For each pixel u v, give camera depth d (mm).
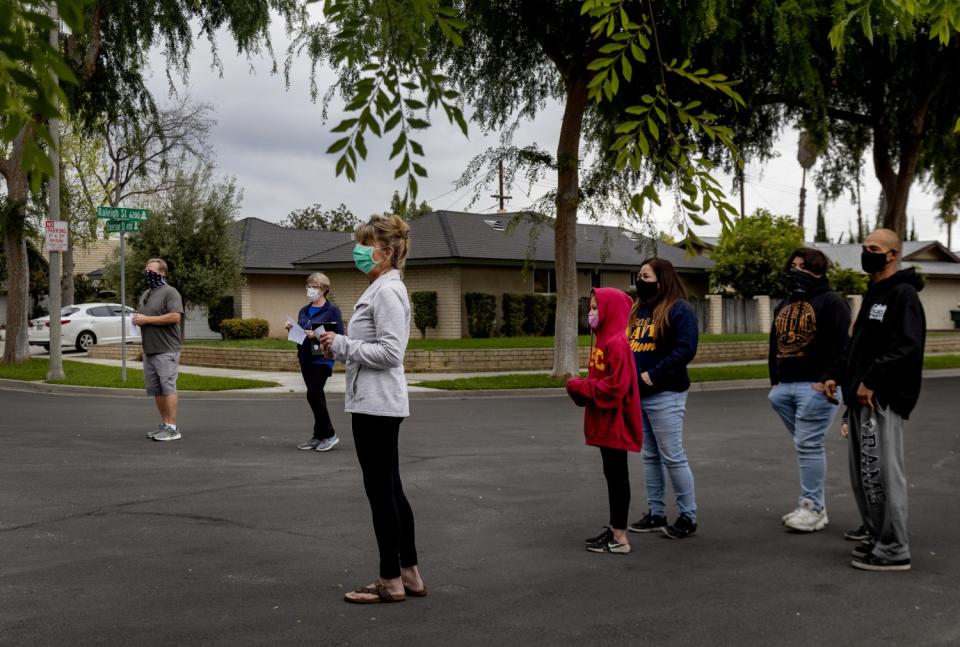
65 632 4195
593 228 37281
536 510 7035
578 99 17938
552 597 4824
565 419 13273
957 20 4961
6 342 22703
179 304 10508
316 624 4344
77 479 8133
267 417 13195
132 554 5617
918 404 15461
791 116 20734
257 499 7328
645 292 6281
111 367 21719
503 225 34500
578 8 16516
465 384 18281
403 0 3484
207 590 4883
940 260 50031
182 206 31188
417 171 3332
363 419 4672
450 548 5871
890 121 20766
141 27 20188
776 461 9461
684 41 14766
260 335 33656
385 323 4641
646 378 6078
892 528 5340
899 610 4609
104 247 52562
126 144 23125
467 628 4309
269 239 38250
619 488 5785
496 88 18891
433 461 9367
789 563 5531
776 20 15164
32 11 2094
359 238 4832
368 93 3381
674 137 4332
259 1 19609
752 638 4188
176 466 8875
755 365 23547
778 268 35219
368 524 6480
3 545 5812
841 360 6051
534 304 31203
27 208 21547
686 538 6180
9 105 2100
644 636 4207
